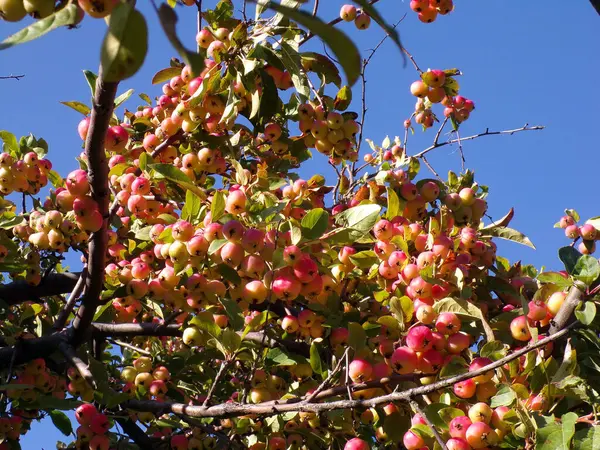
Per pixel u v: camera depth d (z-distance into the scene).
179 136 4.57
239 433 3.83
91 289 4.03
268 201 3.65
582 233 4.47
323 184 4.70
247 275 3.48
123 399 3.77
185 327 4.20
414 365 3.12
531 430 2.70
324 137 4.58
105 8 1.24
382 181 4.58
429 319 3.25
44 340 4.36
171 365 4.68
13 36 1.28
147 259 4.33
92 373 3.89
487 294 4.51
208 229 3.31
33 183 4.52
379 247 3.73
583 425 3.03
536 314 3.25
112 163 4.61
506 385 2.89
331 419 3.57
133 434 4.75
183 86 4.50
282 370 4.35
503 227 4.70
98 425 3.63
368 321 3.97
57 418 4.36
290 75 4.62
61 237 4.12
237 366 4.71
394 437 3.34
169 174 3.49
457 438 2.78
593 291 3.05
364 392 3.29
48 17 1.31
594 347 3.45
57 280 5.05
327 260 3.73
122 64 1.11
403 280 3.57
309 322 3.71
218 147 4.64
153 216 4.17
